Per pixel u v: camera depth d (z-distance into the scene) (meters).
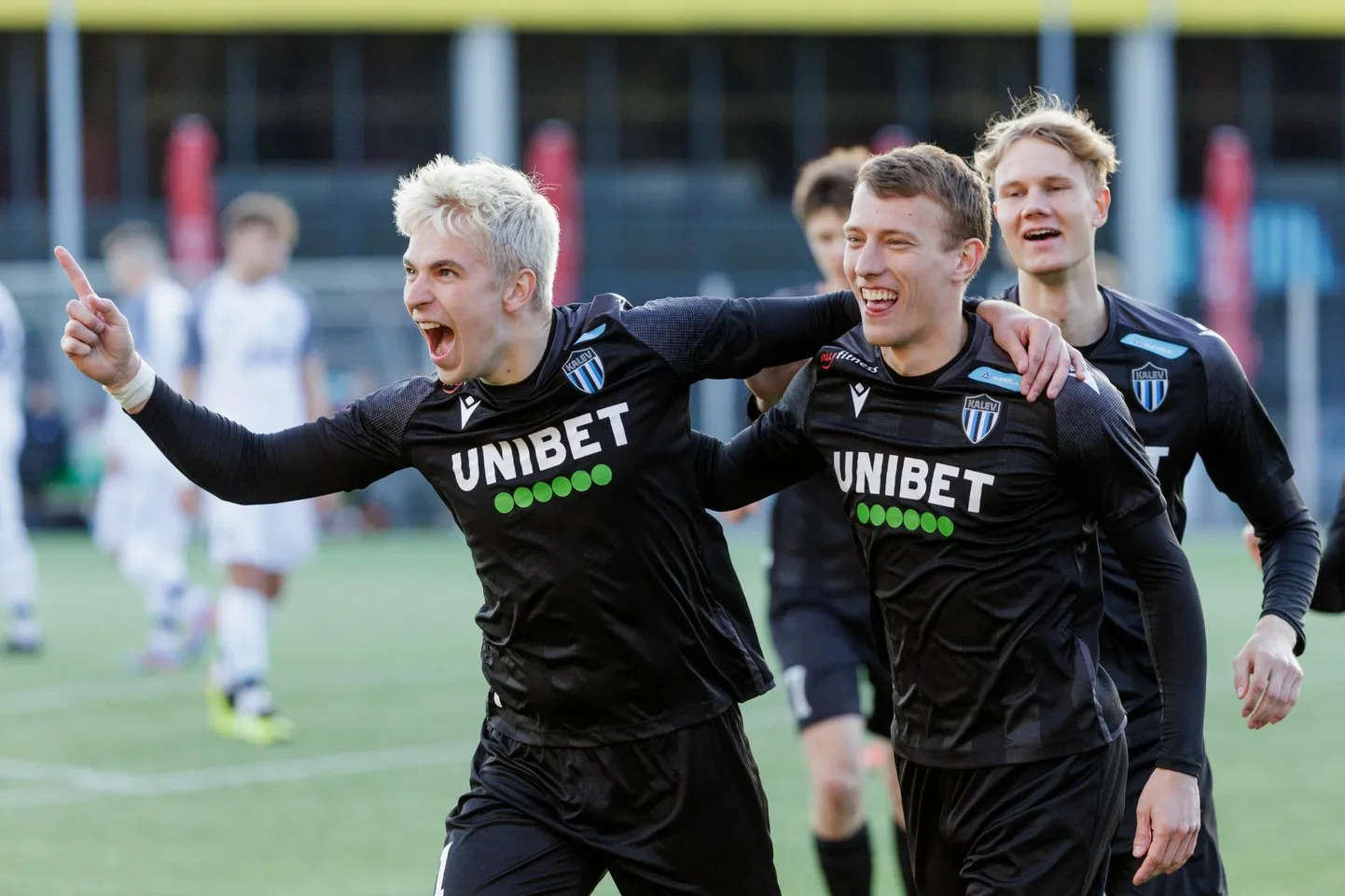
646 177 76.00
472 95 74.00
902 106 76.38
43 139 73.25
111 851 16.84
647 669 9.72
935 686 9.57
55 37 65.81
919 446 9.39
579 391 9.55
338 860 16.45
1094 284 11.32
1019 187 11.09
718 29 75.12
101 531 30.17
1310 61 76.31
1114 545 9.32
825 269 14.62
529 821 9.81
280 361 24.66
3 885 15.55
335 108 74.56
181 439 9.95
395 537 56.50
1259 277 74.25
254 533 22.78
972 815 9.51
